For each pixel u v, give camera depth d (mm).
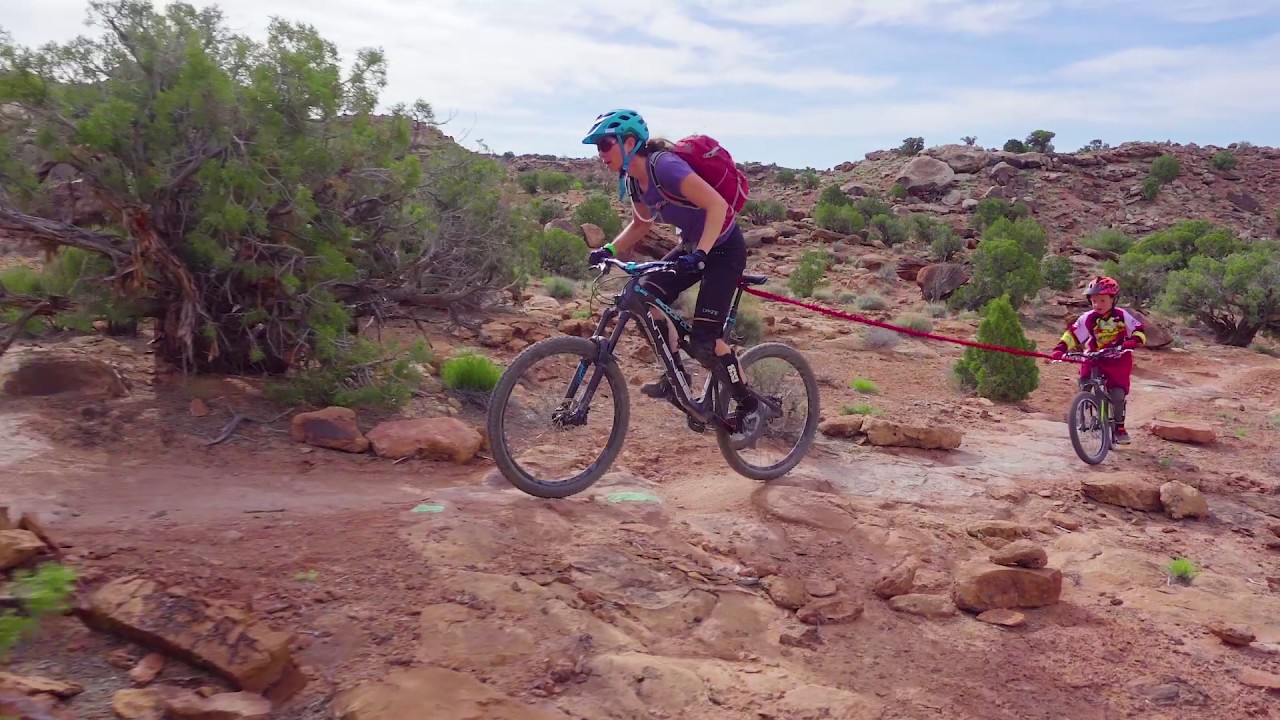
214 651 2898
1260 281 24516
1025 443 9188
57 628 2988
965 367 13141
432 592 3730
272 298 6742
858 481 6809
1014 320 12828
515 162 90875
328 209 7141
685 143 4781
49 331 7484
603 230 32906
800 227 49094
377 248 7984
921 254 44562
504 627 3557
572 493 5297
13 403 5742
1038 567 4996
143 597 3074
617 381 5312
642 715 3221
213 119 6262
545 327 11461
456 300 9016
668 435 7348
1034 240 41312
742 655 3904
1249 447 10039
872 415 9102
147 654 2949
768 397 5934
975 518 6336
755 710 3389
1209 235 39656
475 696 3043
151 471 5023
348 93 7152
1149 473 8234
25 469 4742
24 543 3223
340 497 4926
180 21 6469
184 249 6520
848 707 3520
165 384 6570
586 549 4469
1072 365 17094
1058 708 3896
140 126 6164
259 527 4215
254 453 5578
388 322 10375
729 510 5602
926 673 4031
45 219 6234
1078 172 79250
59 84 6152
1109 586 5406
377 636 3359
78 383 6129
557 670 3344
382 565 3912
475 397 7652
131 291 6469
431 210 8680
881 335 16953
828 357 14984
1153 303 30531
